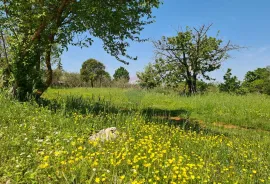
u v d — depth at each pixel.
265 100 21.33
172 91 32.25
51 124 8.16
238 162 6.96
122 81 47.31
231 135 11.09
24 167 5.01
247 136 11.09
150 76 34.22
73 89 32.72
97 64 61.28
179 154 6.60
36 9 12.32
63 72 52.28
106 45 15.36
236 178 5.62
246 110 17.34
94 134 7.58
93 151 5.97
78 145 6.46
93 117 10.25
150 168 5.44
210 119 15.59
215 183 5.08
